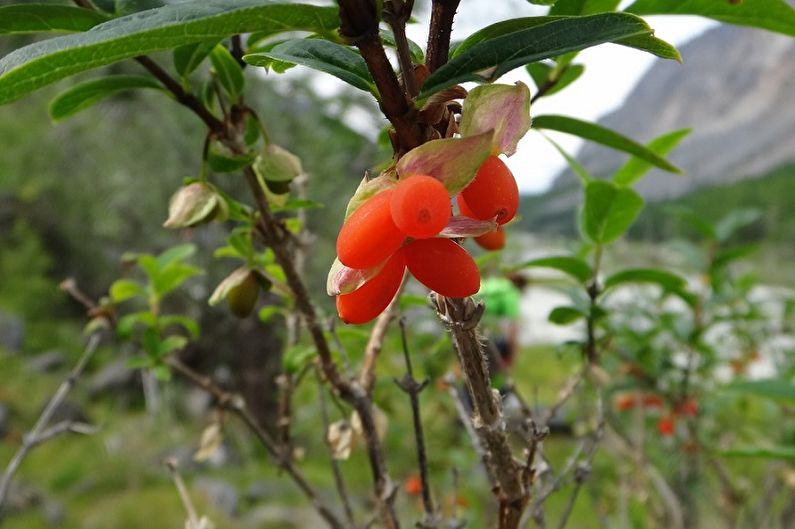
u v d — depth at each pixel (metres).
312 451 0.79
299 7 0.09
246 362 0.98
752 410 0.45
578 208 0.27
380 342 0.19
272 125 1.03
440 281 0.10
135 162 1.17
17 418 0.94
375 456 0.18
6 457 0.82
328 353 0.18
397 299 0.19
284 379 0.21
